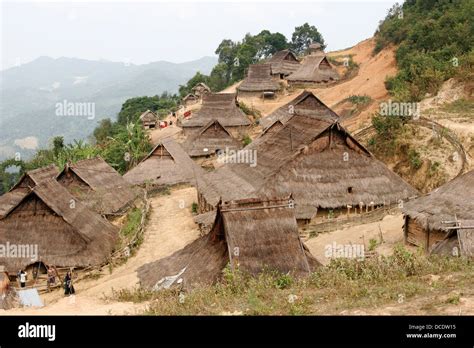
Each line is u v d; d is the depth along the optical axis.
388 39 79.19
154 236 34.81
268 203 18.58
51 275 26.56
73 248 28.27
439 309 11.38
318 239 28.05
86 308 15.96
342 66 92.50
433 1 72.75
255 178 31.41
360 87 67.38
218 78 113.06
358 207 30.45
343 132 31.53
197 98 97.06
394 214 30.23
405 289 13.15
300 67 88.12
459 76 45.31
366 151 32.12
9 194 38.50
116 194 40.66
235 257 17.09
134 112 101.50
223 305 13.33
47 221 28.92
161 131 76.38
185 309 13.28
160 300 15.17
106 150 64.56
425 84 47.41
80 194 38.69
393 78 56.12
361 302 12.43
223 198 31.03
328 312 11.94
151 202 44.59
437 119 39.97
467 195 23.84
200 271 17.89
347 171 31.12
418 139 38.94
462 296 12.10
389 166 40.06
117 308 15.47
